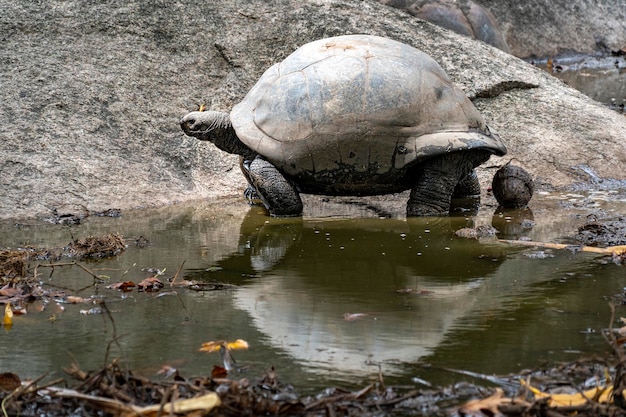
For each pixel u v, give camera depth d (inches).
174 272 349.7
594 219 435.5
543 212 458.6
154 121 556.1
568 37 1064.2
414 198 449.4
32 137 514.6
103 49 591.2
